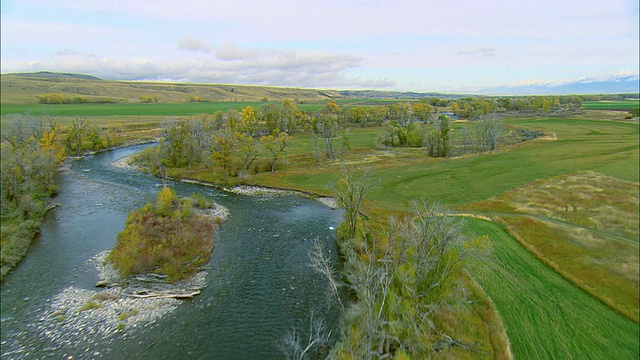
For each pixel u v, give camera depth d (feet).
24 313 107.24
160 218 157.89
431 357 83.76
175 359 91.20
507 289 114.62
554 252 137.80
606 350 90.68
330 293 119.65
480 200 200.34
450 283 90.79
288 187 241.55
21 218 166.71
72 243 151.64
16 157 196.34
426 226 91.25
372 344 77.97
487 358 86.84
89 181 249.75
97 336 98.48
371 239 143.74
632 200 183.93
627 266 126.31
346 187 162.91
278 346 95.71
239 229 172.35
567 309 105.81
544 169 249.96
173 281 124.77
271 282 126.41
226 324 104.27
